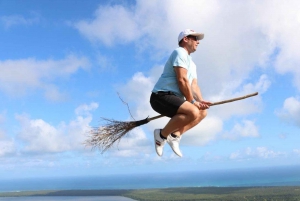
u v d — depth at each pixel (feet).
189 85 14.82
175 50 15.23
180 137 15.94
